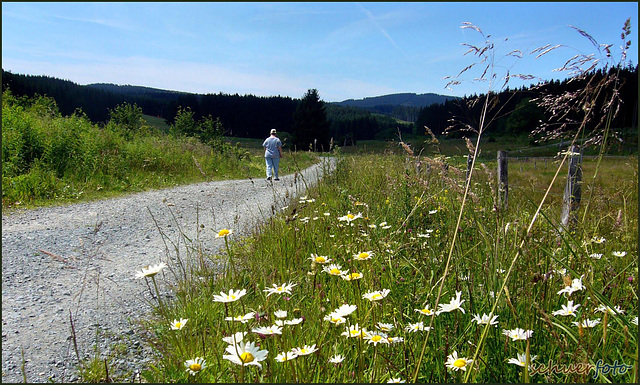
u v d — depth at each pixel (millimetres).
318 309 2709
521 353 2113
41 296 3760
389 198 5203
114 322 3258
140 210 8141
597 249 3504
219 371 2264
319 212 5602
